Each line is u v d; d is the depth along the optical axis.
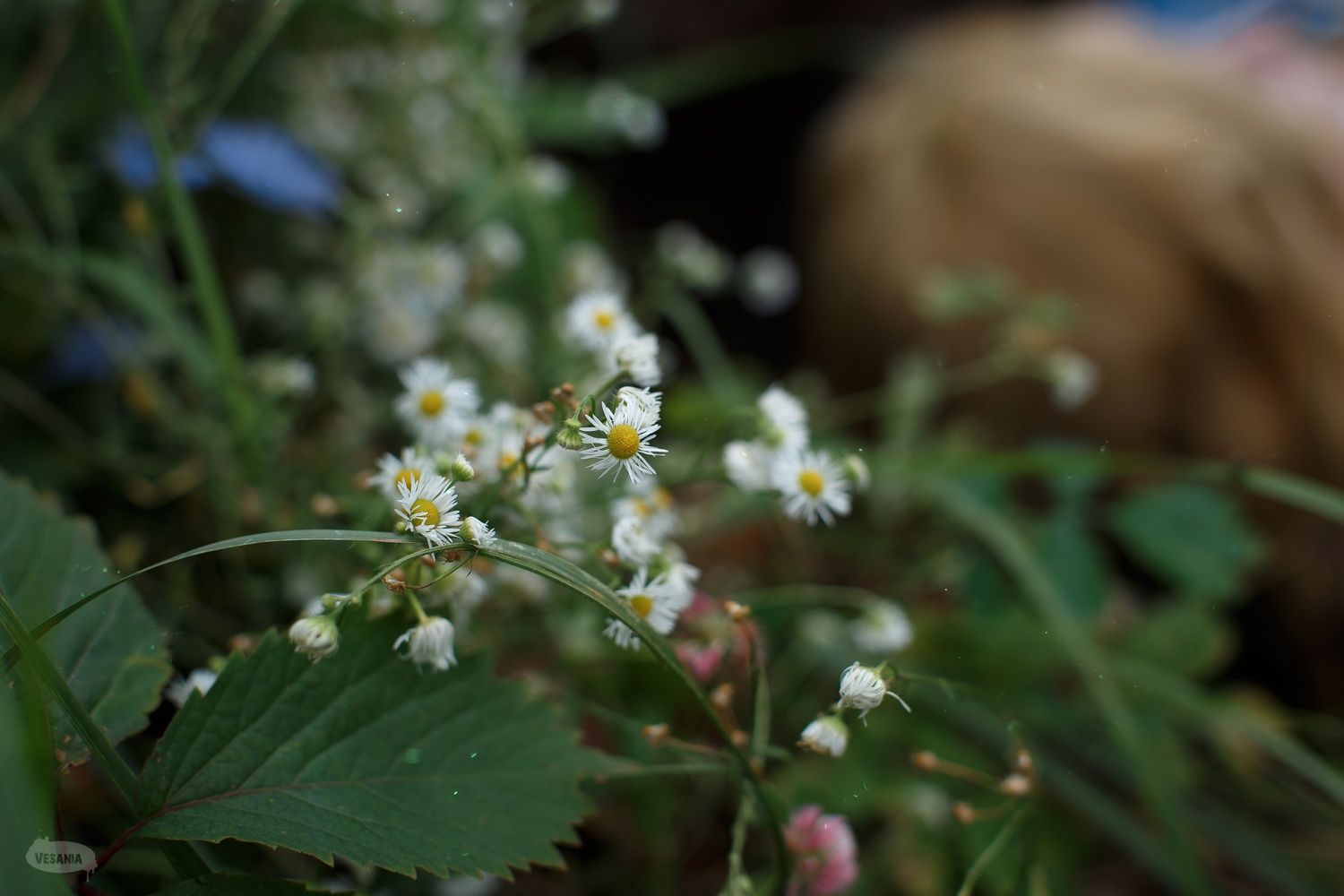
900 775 0.50
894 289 0.84
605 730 0.48
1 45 0.52
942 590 0.57
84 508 0.50
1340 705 0.72
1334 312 0.72
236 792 0.33
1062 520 0.55
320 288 0.54
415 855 0.33
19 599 0.35
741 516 0.54
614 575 0.36
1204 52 0.94
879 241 0.87
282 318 0.55
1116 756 0.51
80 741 0.33
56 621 0.31
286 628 0.45
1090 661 0.48
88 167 0.52
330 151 0.57
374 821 0.33
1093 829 0.52
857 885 0.48
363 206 0.54
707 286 0.60
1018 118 0.84
